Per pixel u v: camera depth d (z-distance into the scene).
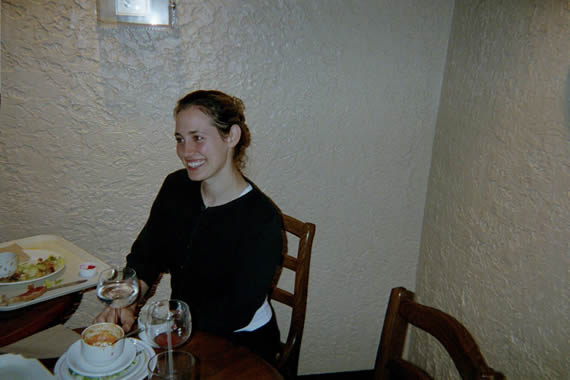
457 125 1.59
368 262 1.89
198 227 1.26
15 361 0.79
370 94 1.69
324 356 2.00
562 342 1.09
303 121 1.68
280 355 1.38
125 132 1.59
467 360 0.75
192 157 1.17
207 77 1.59
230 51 1.58
